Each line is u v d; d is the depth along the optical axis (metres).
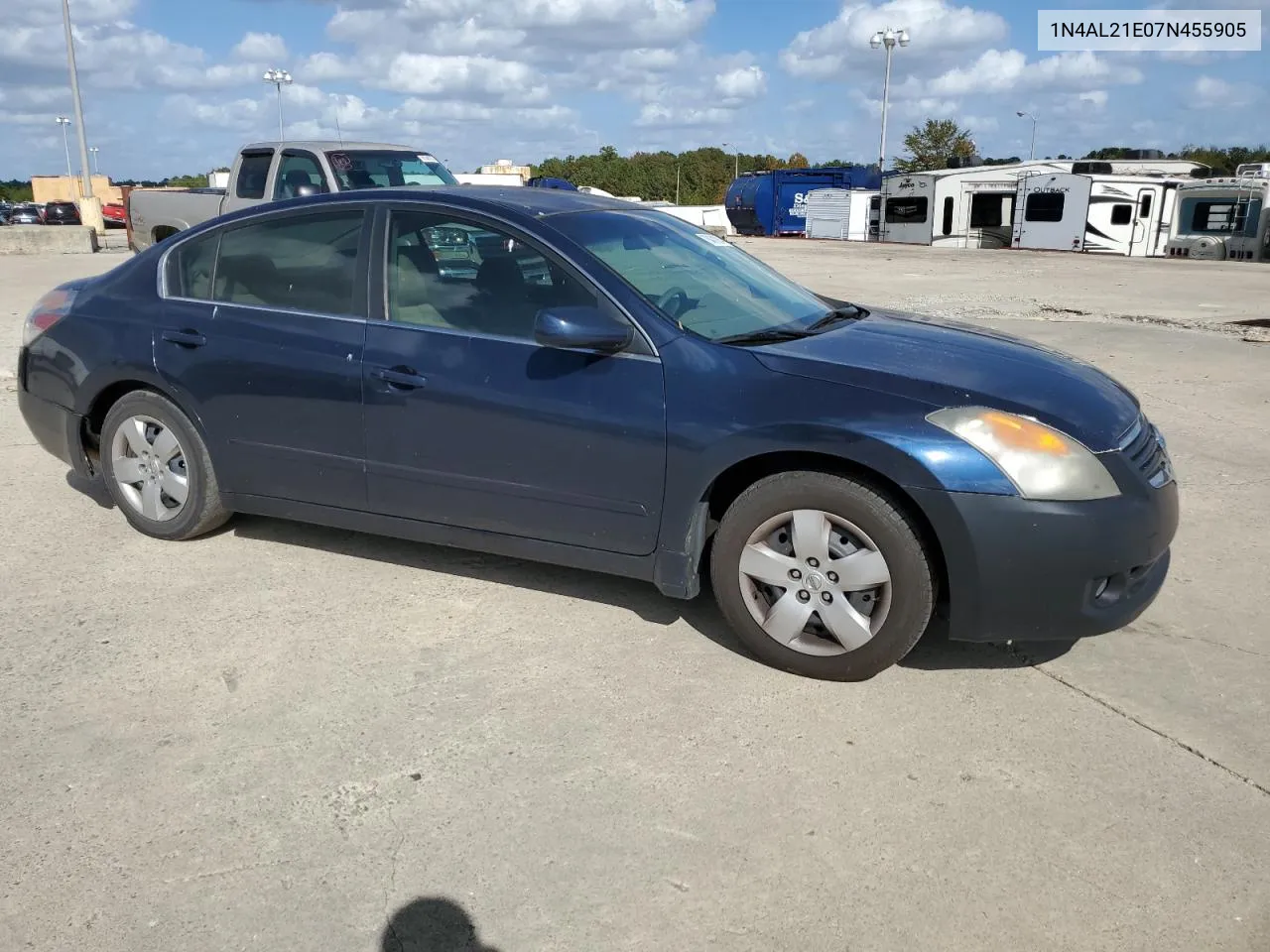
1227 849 2.64
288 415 4.16
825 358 3.46
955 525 3.14
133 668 3.54
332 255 4.12
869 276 19.86
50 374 4.73
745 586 3.52
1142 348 10.32
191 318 4.36
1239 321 12.41
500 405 3.71
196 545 4.66
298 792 2.86
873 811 2.79
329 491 4.18
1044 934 2.36
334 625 3.88
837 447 3.23
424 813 2.78
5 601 4.06
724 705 3.33
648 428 3.51
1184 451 6.42
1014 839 2.68
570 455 3.64
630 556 3.68
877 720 3.24
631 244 3.97
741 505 3.47
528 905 2.45
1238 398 7.97
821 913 2.42
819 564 3.38
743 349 3.51
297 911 2.42
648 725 3.21
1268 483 5.75
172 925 2.38
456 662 3.60
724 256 4.44
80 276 16.53
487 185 4.44
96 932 2.35
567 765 3.00
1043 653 3.71
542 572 4.38
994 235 32.44
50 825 2.71
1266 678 3.53
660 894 2.48
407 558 4.52
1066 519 3.13
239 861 2.59
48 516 5.04
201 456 4.45
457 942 2.33
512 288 3.79
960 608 3.25
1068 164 32.97
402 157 11.24
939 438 3.16
